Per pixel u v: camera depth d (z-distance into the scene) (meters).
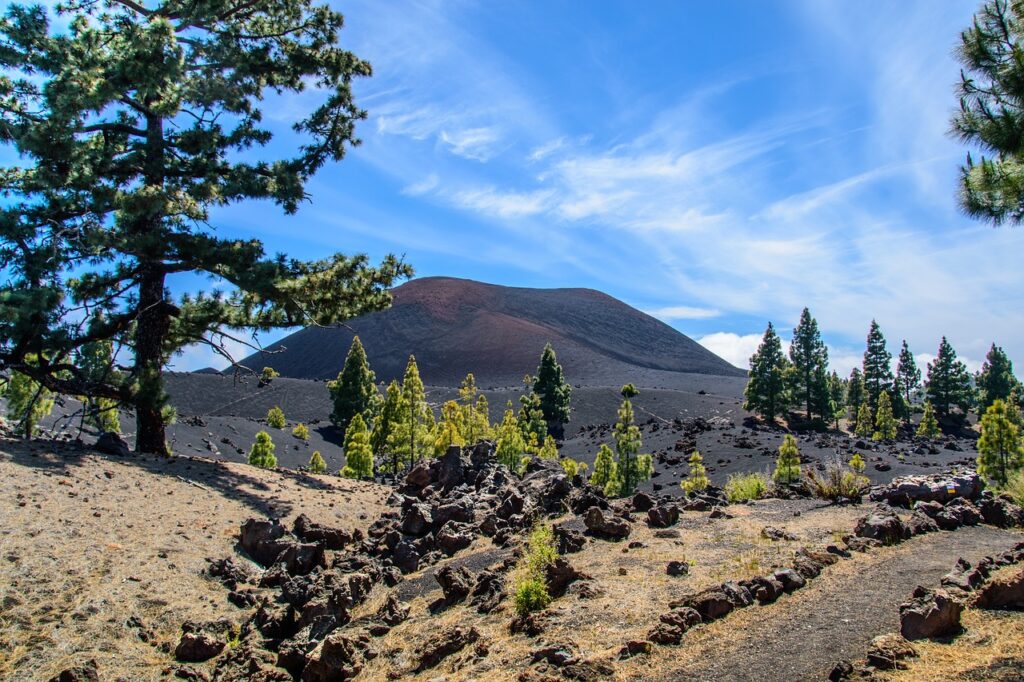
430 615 9.34
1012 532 10.97
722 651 6.64
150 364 18.78
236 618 9.77
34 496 11.73
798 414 85.94
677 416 86.12
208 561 11.27
